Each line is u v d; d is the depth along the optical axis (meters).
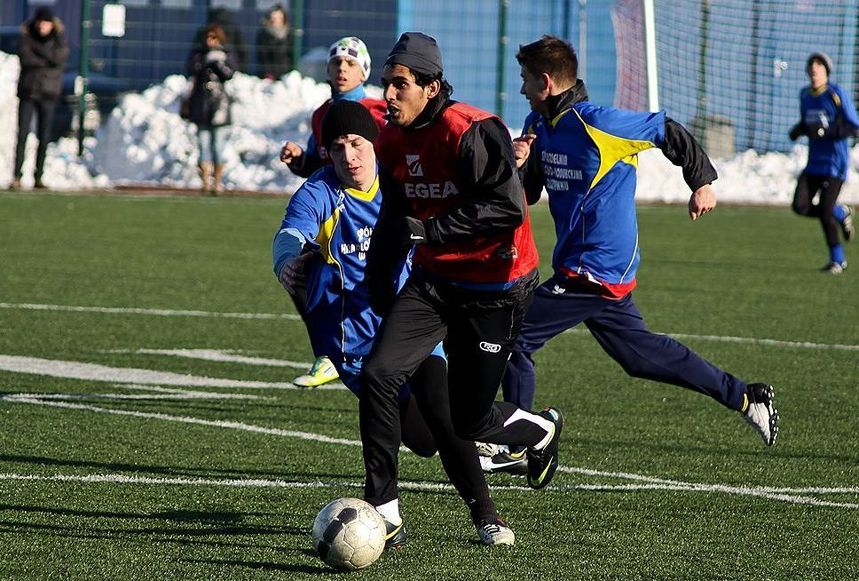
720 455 22.22
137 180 81.56
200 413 24.70
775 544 16.88
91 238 55.56
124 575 14.85
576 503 18.84
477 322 16.33
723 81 82.62
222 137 77.25
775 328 37.41
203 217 65.62
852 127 49.88
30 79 73.38
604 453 22.19
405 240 15.45
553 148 21.20
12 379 27.58
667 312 40.03
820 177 50.66
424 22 92.12
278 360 31.03
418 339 16.22
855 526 17.86
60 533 16.55
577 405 26.34
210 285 43.50
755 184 84.06
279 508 18.09
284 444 22.30
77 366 29.38
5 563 15.20
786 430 24.41
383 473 16.12
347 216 17.33
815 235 66.25
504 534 16.47
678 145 20.48
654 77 57.53
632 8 70.25
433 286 16.27
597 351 33.22
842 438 23.81
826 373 30.66
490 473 20.70
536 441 18.00
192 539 16.41
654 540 16.91
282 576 14.92
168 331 34.66
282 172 81.62
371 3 92.81
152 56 90.31
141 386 27.30
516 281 16.30
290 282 16.33
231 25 88.19
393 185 16.45
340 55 26.64
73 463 20.42
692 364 20.94
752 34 81.88
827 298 43.97
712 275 49.47
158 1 89.75
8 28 95.12
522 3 92.75
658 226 68.69
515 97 90.56
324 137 17.27
